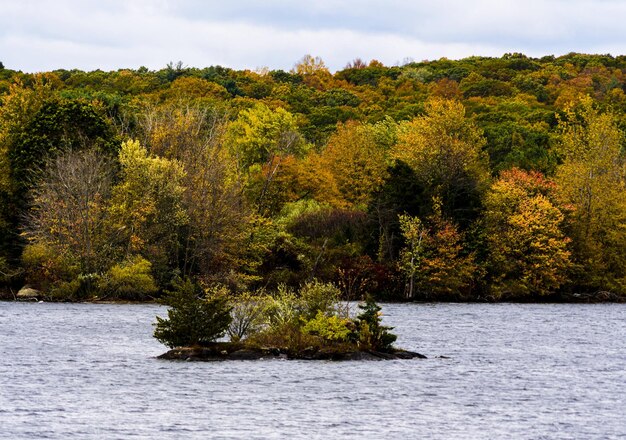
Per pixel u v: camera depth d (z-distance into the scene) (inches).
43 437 1947.6
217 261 5915.4
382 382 2632.9
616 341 3833.7
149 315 4596.5
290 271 6220.5
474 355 3255.4
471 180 6776.6
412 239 6284.5
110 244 5772.6
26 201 5994.1
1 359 2970.0
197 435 1984.5
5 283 5792.3
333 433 2021.4
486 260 6555.1
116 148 6269.7
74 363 2908.5
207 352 3011.8
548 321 4734.3
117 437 1958.7
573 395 2511.1
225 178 6195.9
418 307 5605.3
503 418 2203.5
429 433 2039.9
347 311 3221.0
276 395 2418.8
